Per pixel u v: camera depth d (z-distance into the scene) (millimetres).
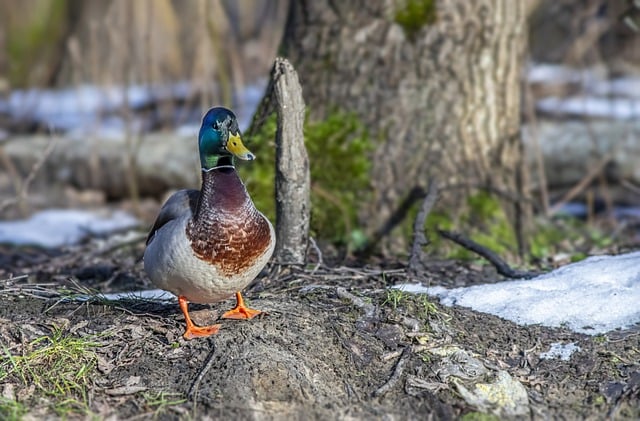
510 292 8727
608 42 19547
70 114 18797
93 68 18172
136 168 16703
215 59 16781
